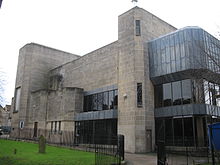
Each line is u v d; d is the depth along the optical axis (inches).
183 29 975.6
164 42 1046.4
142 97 1036.5
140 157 802.8
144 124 1006.4
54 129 1467.8
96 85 1363.2
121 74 1128.8
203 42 916.6
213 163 498.3
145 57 1092.5
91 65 1440.7
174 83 1005.8
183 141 912.9
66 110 1391.5
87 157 697.0
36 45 1961.1
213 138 512.4
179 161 674.2
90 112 1282.0
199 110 887.7
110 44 1311.5
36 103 1715.1
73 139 1336.1
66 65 1720.0
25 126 1774.1
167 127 1000.2
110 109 1208.2
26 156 711.7
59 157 696.4
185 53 947.3
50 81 1902.1
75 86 1563.7
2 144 1115.3
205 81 913.5
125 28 1162.0
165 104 1027.3
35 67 1914.4
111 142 1040.2
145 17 1156.5
